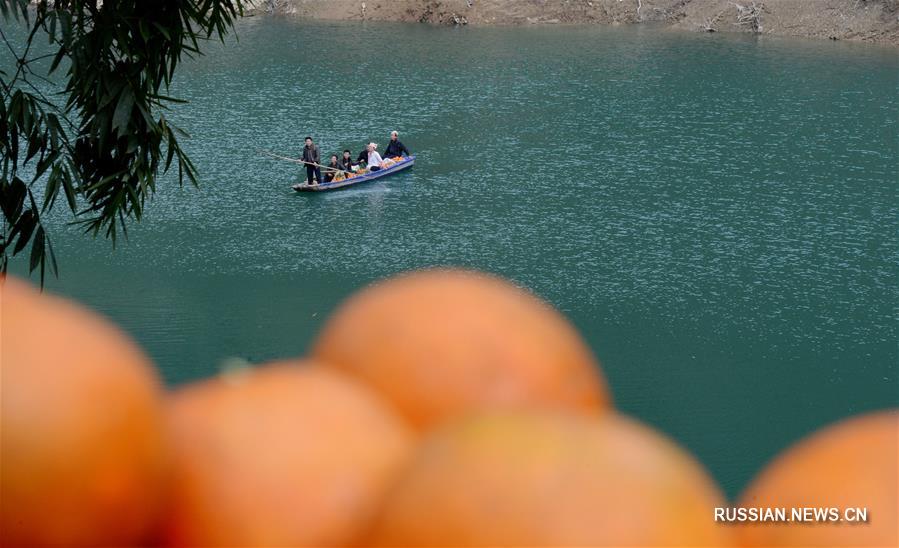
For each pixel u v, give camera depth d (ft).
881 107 164.45
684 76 187.52
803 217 114.93
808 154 138.62
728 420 71.31
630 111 161.68
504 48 216.74
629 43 223.51
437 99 169.68
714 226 112.37
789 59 204.44
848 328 88.07
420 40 226.17
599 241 108.47
